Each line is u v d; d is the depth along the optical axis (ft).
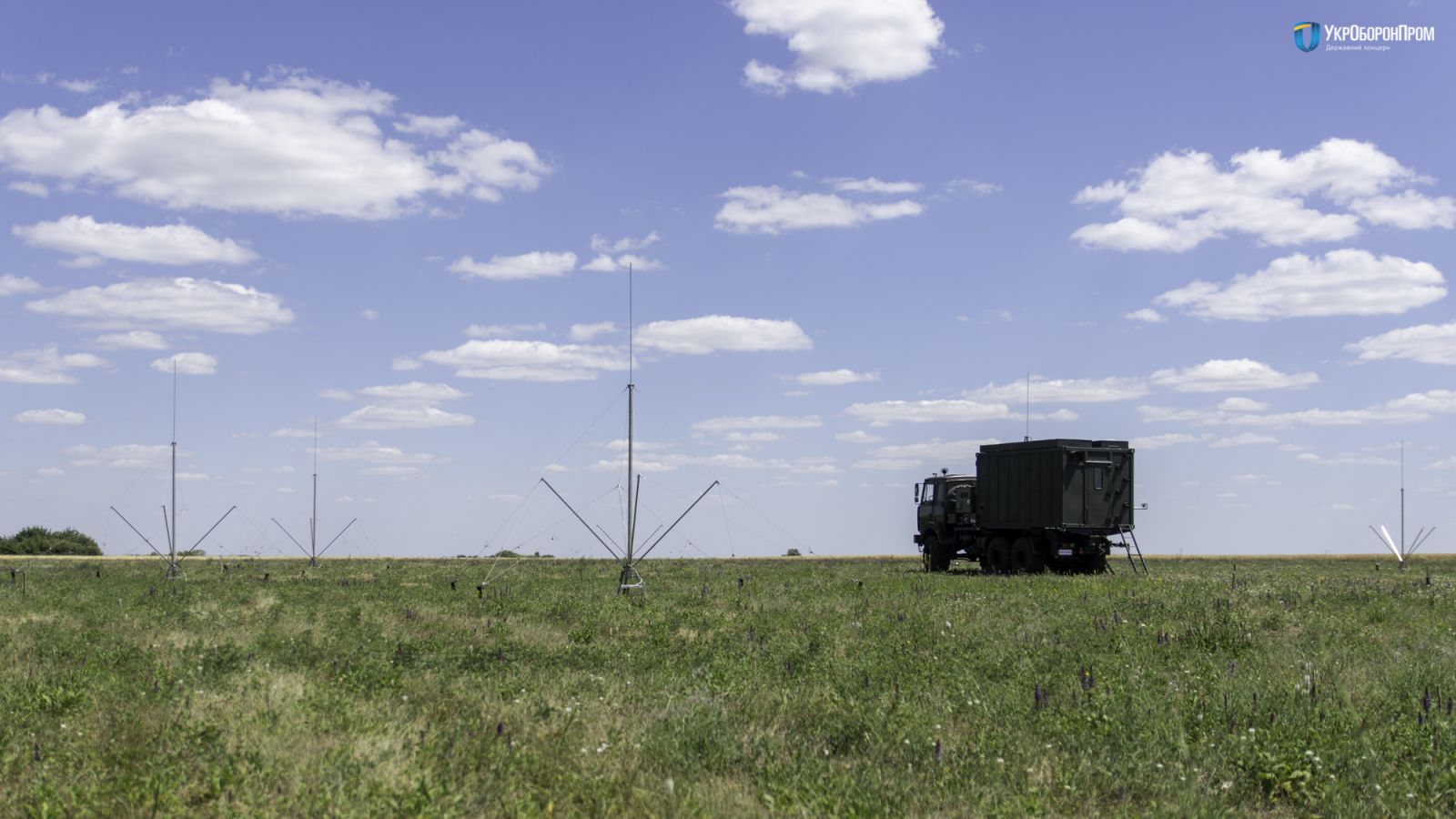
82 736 34.12
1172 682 45.68
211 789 28.19
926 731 36.04
